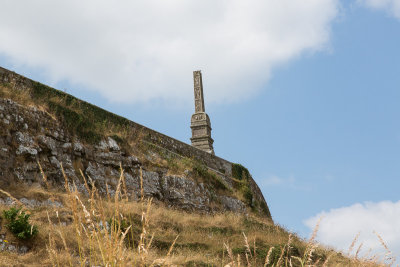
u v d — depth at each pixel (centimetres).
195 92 3806
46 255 1254
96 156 2322
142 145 2750
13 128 1928
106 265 294
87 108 2502
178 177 2752
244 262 1697
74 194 309
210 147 3606
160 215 2112
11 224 1341
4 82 2103
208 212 2806
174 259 1345
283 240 2034
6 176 1781
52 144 2089
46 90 2300
